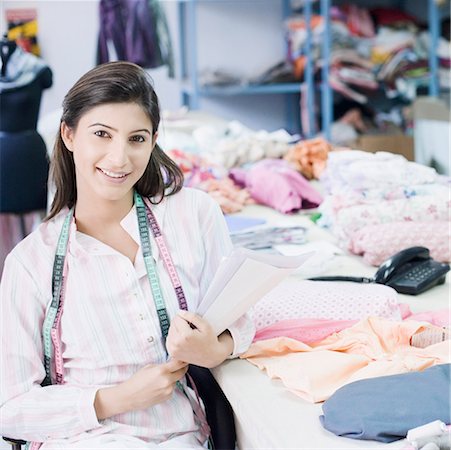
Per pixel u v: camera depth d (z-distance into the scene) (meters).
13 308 1.30
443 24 4.82
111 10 5.06
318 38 4.77
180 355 1.25
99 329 1.31
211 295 1.25
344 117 4.81
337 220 1.99
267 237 2.06
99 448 1.23
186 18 5.20
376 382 1.10
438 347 1.24
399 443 0.99
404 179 2.04
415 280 1.63
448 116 2.83
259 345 1.33
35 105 3.81
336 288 1.50
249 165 3.04
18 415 1.26
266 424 1.07
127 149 1.25
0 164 3.79
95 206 1.34
